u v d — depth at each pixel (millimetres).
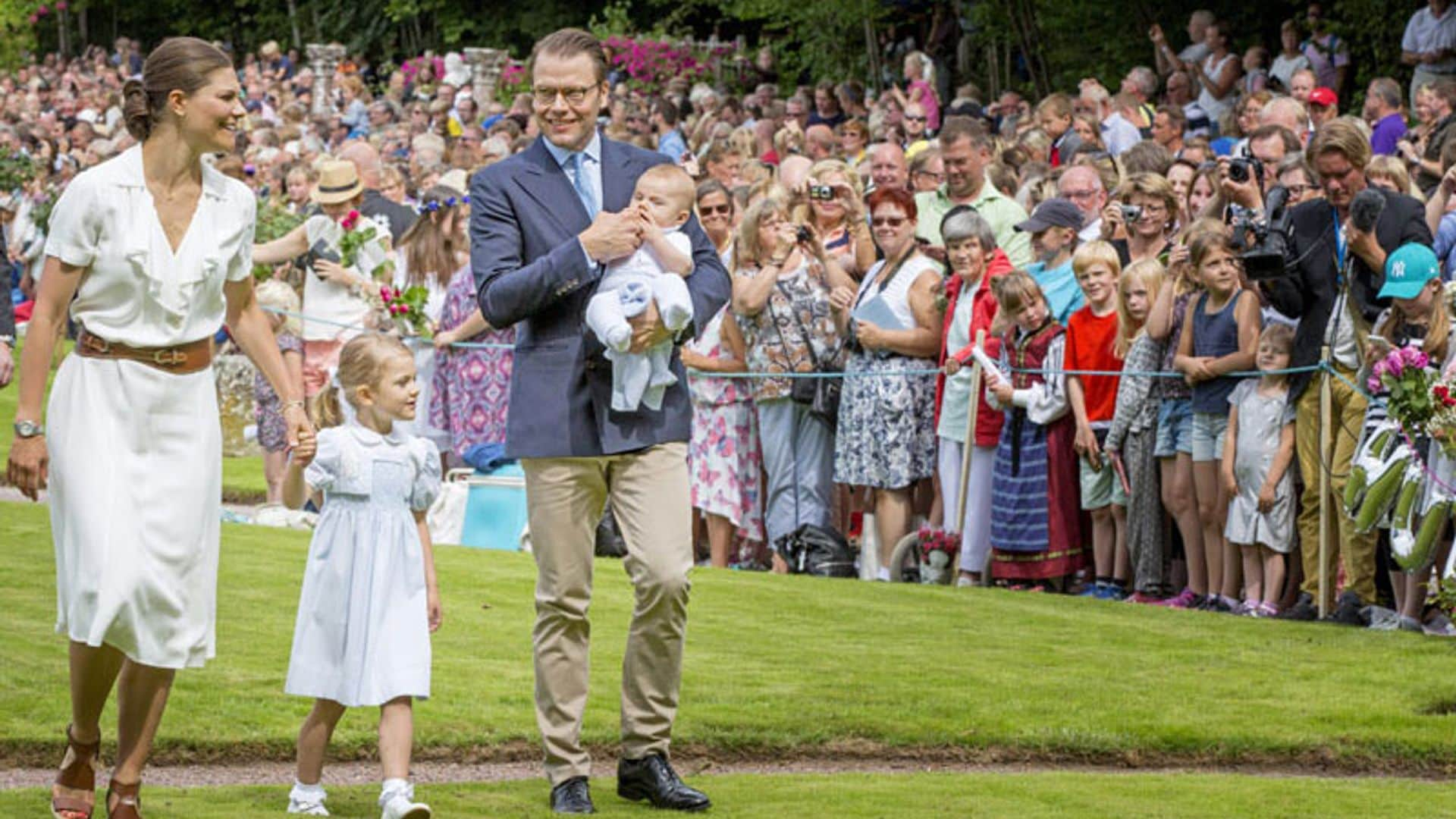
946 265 13438
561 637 7055
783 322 13039
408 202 17578
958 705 8625
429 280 14617
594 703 8562
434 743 7977
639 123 23734
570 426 6977
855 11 26688
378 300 14461
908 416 12688
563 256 6852
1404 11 20250
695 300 6973
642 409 6992
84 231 6391
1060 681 9125
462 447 14391
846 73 28094
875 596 11336
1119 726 8320
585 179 7203
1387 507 9695
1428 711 8633
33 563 11234
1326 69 20531
